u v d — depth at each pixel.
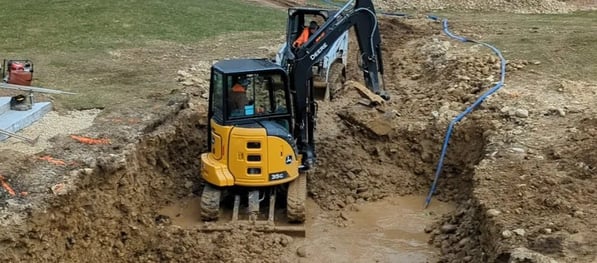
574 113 14.98
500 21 26.64
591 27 24.23
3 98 14.53
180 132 14.62
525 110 15.14
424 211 13.78
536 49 20.39
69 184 10.98
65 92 15.97
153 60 19.61
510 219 10.58
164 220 12.87
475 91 17.12
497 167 12.62
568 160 12.62
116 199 11.91
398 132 15.44
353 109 15.98
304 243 12.44
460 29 24.50
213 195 12.71
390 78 19.94
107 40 21.56
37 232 10.08
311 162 13.43
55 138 12.96
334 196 14.05
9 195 10.49
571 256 9.34
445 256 11.80
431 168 14.91
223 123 12.48
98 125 13.84
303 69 13.15
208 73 18.50
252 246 11.92
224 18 26.16
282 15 28.06
